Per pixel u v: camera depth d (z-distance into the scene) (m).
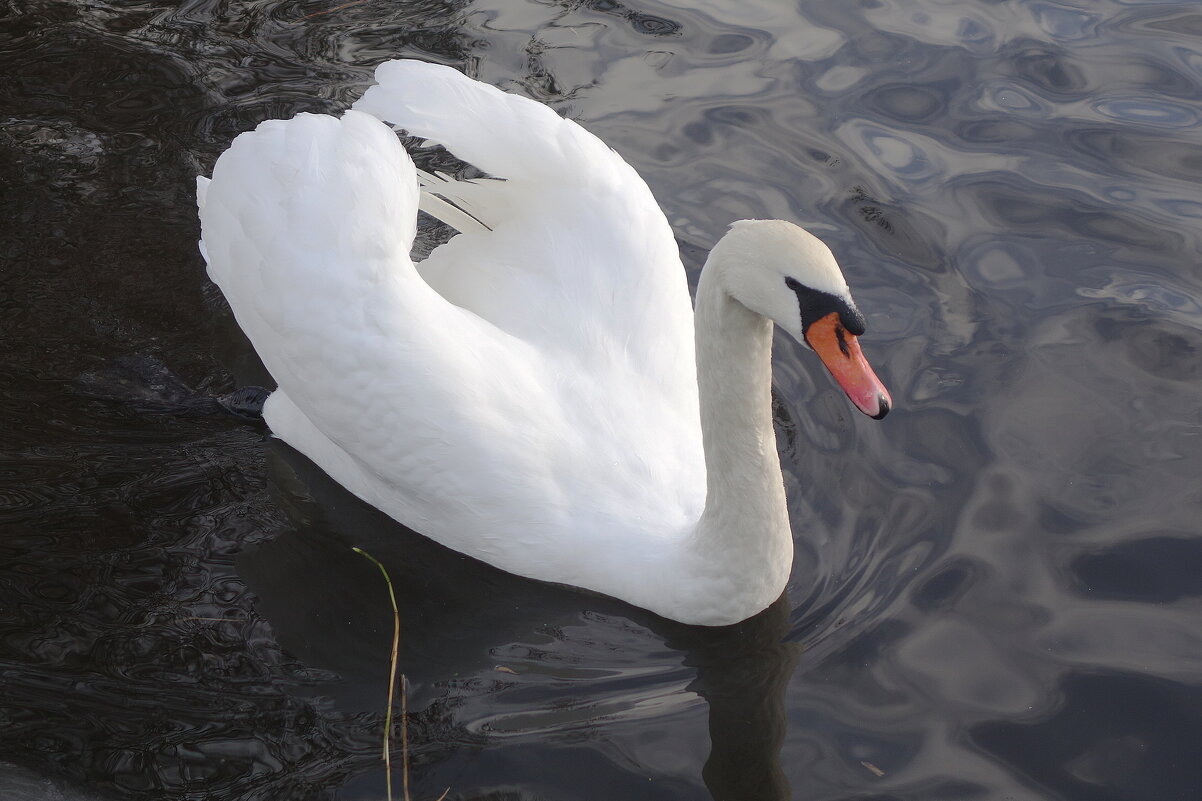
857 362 5.47
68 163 9.40
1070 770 5.68
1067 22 10.45
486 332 6.98
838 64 10.11
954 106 9.69
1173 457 7.21
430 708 6.13
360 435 6.88
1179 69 9.91
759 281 5.57
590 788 5.70
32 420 7.72
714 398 6.04
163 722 6.00
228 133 9.61
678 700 6.19
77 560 6.86
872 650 6.32
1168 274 8.37
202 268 8.77
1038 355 7.89
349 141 6.98
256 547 7.04
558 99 9.82
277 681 6.26
